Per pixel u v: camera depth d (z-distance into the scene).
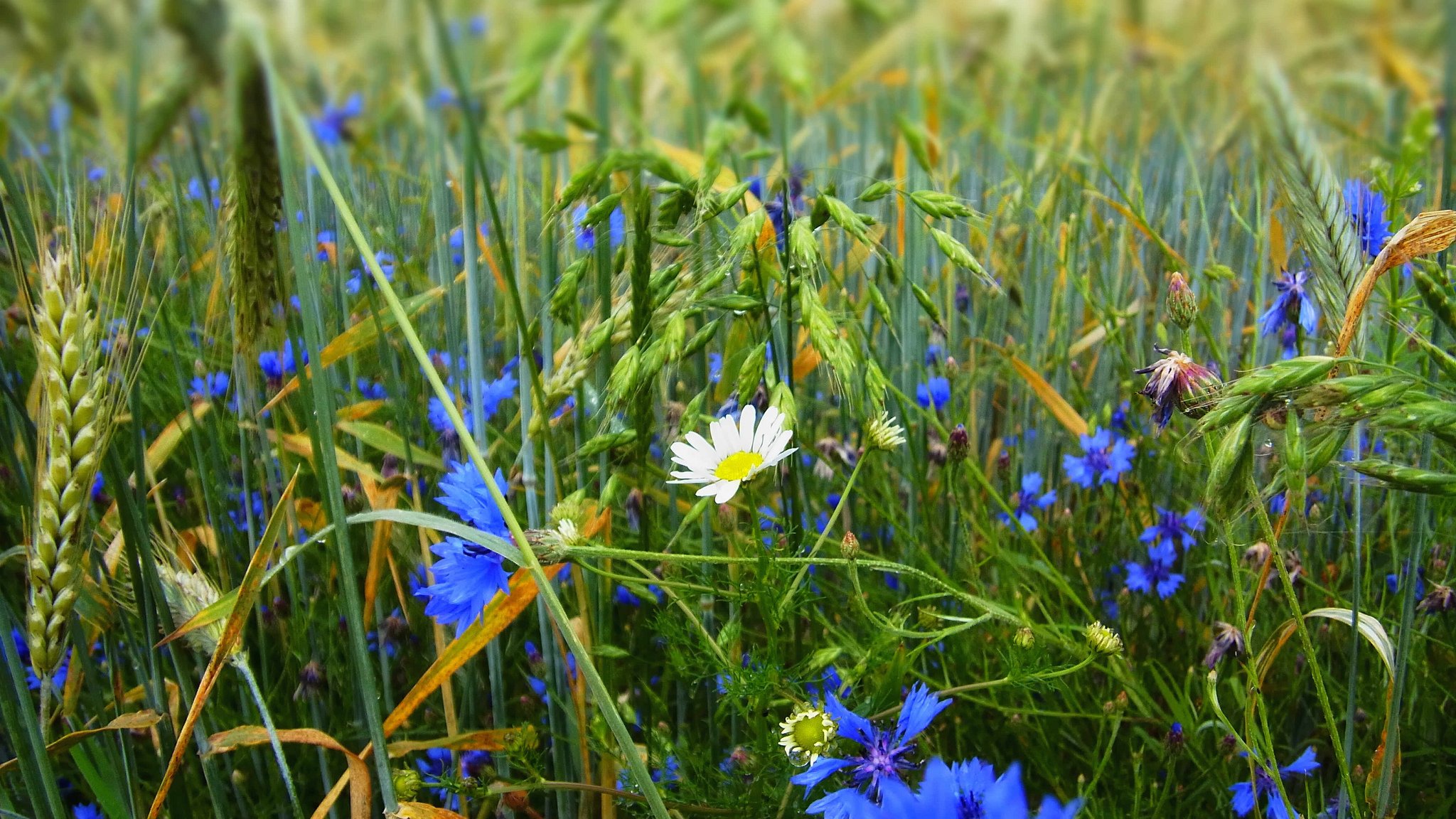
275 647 0.59
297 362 0.44
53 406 0.42
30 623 0.43
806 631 0.56
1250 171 0.70
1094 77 0.73
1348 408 0.37
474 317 0.48
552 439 0.49
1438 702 0.55
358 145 0.50
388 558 0.54
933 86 0.65
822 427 0.69
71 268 0.42
